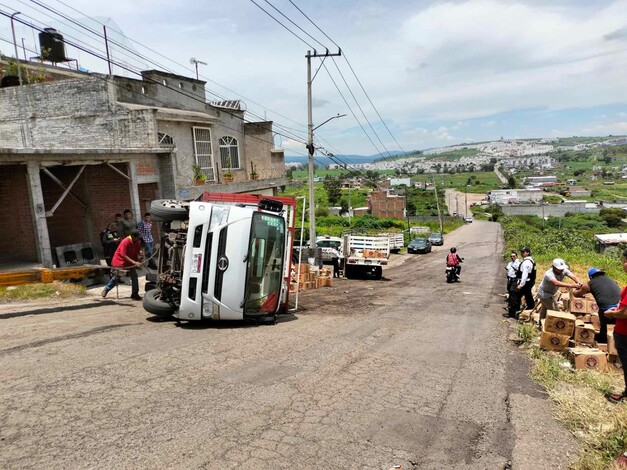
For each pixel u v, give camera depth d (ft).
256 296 31.19
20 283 40.27
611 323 27.86
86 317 31.24
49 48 83.51
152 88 69.00
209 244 29.07
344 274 80.33
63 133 63.72
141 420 14.76
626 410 17.15
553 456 14.48
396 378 20.79
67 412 15.14
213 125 77.10
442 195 467.93
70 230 55.01
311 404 16.98
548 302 31.96
